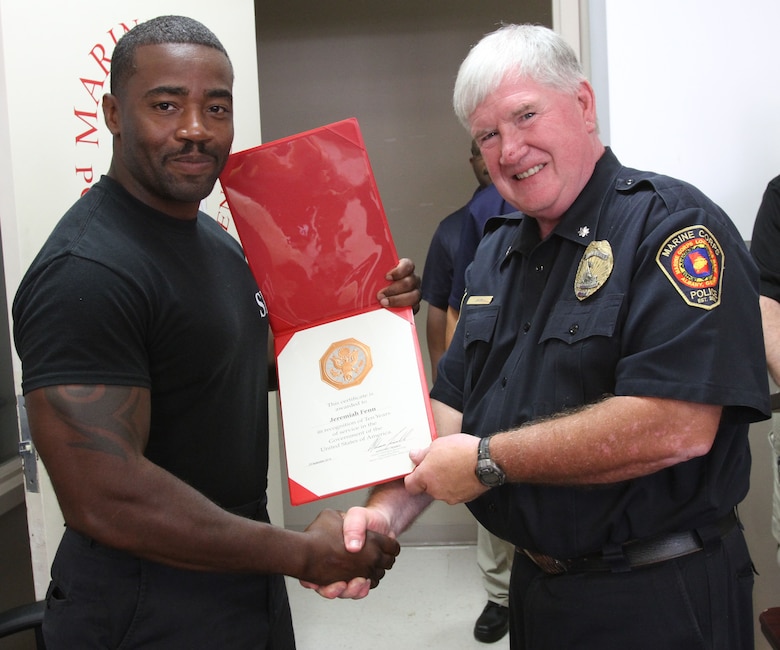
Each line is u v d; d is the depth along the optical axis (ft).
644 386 3.15
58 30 4.42
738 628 3.65
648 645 3.48
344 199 3.86
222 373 3.59
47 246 3.18
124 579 3.35
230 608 3.65
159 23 3.32
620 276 3.40
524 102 3.51
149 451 3.48
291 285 3.99
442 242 8.18
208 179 3.39
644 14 6.06
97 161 4.67
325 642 8.04
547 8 9.77
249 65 6.29
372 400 4.00
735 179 6.18
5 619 4.21
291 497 3.94
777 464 5.71
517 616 4.07
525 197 3.65
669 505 3.45
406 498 4.26
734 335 3.13
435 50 9.95
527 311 3.88
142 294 3.22
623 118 6.18
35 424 2.98
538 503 3.62
